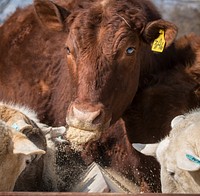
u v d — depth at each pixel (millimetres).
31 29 11398
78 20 9484
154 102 10359
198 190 7816
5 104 9445
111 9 9516
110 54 9266
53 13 10102
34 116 9453
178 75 10555
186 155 7441
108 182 9328
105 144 10375
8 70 11266
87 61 9250
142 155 10305
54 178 9062
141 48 9836
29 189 8547
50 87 10914
